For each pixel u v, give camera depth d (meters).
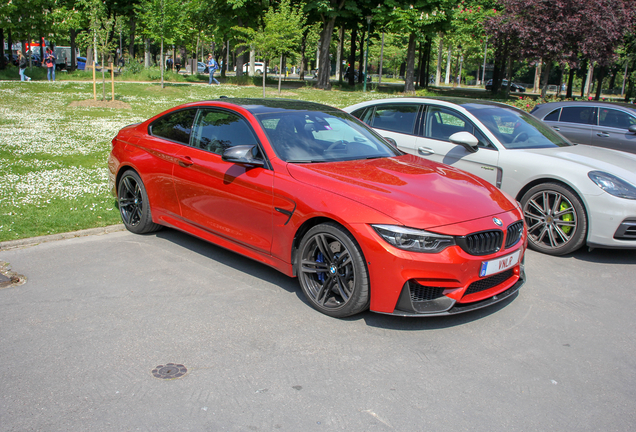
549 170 5.25
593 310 3.96
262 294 4.02
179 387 2.74
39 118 14.55
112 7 39.75
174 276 4.34
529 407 2.67
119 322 3.47
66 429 2.36
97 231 5.52
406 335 3.44
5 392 2.64
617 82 75.19
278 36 23.05
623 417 2.61
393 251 3.24
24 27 30.88
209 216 4.50
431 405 2.65
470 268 3.33
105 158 9.54
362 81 45.62
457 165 6.06
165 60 51.75
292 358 3.08
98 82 26.50
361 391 2.76
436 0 30.73
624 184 4.97
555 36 22.95
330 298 3.74
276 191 3.87
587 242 5.06
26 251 4.86
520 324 3.67
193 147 4.74
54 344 3.15
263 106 4.66
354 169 3.95
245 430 2.40
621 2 22.38
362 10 34.31
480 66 83.75
